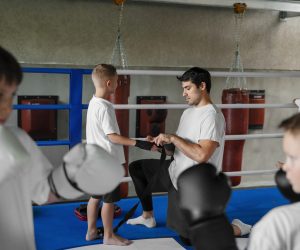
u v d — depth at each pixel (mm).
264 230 875
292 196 1078
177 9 4680
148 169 2887
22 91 4281
